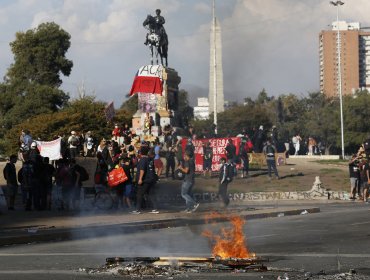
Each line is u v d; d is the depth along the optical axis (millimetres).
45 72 92188
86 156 41875
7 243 19172
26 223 23531
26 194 29266
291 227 22938
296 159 60906
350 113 113125
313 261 14297
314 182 39594
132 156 34656
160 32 62688
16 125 76188
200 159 42812
